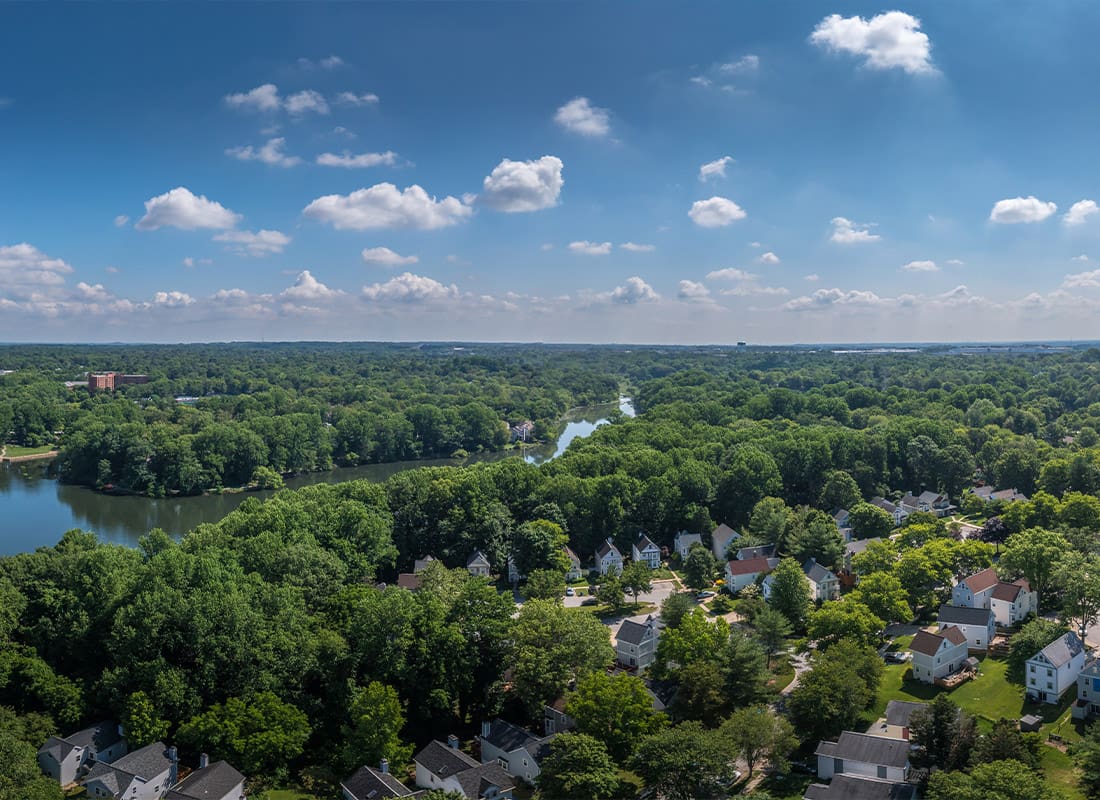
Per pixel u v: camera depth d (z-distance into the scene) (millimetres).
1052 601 142250
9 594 107125
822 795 85562
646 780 86938
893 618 136250
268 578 121500
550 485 190375
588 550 186875
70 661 107312
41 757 94188
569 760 87188
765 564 162625
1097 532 161500
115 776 89438
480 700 112875
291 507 148500
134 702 95875
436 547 173875
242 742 93188
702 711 103250
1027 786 73625
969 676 117250
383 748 95875
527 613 114438
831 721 101875
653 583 169875
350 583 138875
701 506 197500
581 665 109000
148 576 108562
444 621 112125
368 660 107625
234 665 102812
